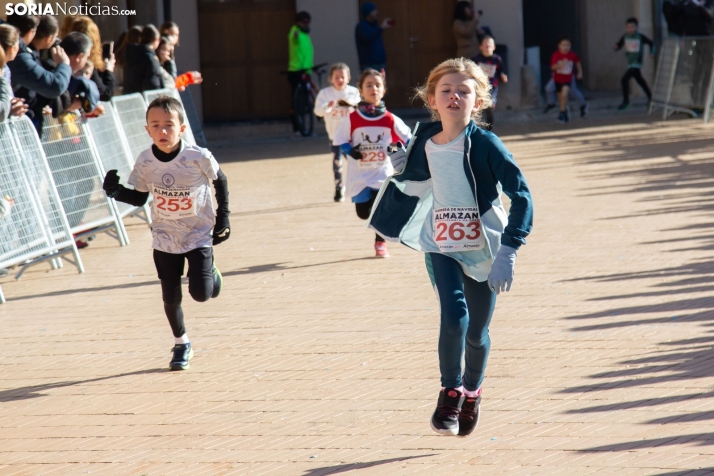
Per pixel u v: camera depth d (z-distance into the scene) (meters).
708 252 13.41
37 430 8.20
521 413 7.90
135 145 18.89
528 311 11.02
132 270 14.59
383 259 14.46
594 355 9.28
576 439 7.29
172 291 9.60
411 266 13.88
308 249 15.45
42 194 14.42
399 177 7.22
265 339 10.53
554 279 12.46
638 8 40.12
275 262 14.59
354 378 9.05
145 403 8.72
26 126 14.19
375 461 7.11
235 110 37.97
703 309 10.64
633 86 40.62
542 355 9.38
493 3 38.03
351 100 19.58
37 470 7.34
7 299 13.14
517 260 13.70
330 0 37.12
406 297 12.07
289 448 7.46
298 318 11.33
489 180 6.86
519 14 37.97
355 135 14.57
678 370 8.69
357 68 37.38
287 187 22.75
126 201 9.52
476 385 7.22
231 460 7.30
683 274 12.28
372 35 34.78
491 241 6.86
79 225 15.75
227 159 29.64
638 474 6.59
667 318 10.38
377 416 8.03
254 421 8.10
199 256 9.57
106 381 9.42
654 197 18.27
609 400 8.05
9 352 10.62
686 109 33.03
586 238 14.93
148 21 33.62
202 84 37.56
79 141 15.98
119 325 11.48
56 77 14.09
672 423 7.46
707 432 7.24
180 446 7.65
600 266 13.02
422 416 7.96
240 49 37.66
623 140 28.19
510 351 9.56
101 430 8.12
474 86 6.89
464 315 6.80
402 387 8.71
